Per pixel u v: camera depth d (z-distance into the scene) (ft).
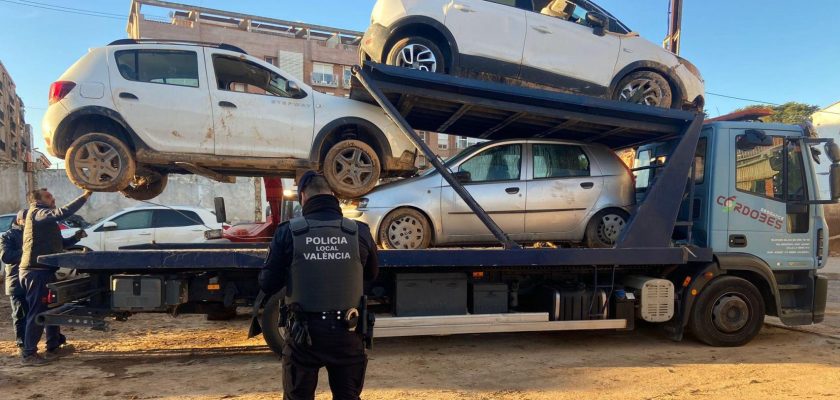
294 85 18.63
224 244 21.13
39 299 16.75
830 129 91.91
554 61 21.40
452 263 17.16
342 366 9.09
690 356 18.12
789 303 20.35
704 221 19.62
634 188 20.83
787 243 19.93
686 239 19.79
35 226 16.72
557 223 19.60
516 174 19.69
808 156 20.31
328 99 19.07
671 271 19.86
